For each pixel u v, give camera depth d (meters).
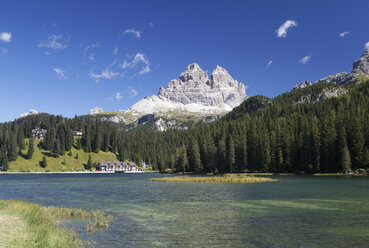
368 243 24.27
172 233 28.12
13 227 25.27
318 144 138.00
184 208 43.25
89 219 34.50
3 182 112.56
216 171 174.00
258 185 82.50
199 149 198.12
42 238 21.83
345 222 32.16
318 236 26.50
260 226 30.77
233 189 71.88
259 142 157.25
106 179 135.50
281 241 25.05
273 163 153.38
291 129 167.25
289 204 45.50
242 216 36.34
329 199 50.12
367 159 126.81
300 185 78.75
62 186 90.19
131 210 41.88
